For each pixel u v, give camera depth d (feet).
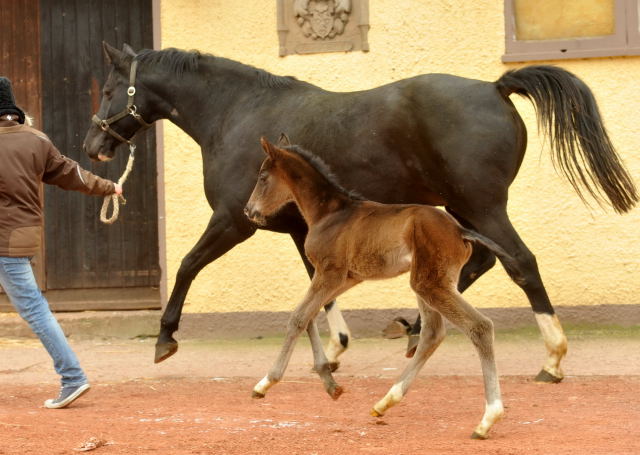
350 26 37.32
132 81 31.01
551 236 36.01
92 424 21.57
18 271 23.91
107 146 31.65
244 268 37.70
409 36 36.99
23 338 39.45
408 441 19.51
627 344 32.78
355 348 34.76
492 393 19.75
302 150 23.03
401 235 20.75
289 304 37.45
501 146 25.80
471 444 19.02
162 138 38.19
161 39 38.55
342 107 27.50
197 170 37.99
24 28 41.27
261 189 23.77
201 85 30.40
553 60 36.19
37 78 41.19
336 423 21.74
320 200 22.76
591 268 35.76
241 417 22.50
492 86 26.50
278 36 37.68
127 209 40.81
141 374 30.53
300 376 29.48
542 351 32.22
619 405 23.24
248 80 29.96
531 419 21.79
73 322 39.29
